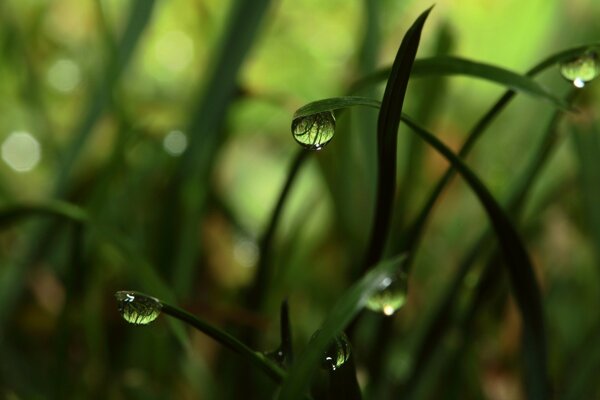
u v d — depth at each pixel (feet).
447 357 0.76
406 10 1.32
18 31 1.11
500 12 1.33
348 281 0.85
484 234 0.75
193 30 1.30
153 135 0.89
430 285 0.92
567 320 0.85
